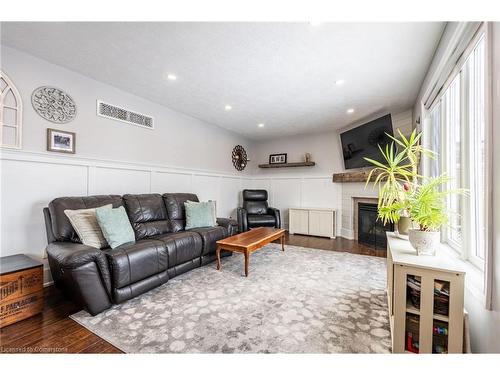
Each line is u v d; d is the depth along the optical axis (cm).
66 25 176
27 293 168
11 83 207
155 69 245
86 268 167
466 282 130
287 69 242
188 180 409
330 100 329
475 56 148
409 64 229
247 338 147
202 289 219
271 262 301
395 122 385
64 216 210
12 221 210
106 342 143
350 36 187
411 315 131
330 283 234
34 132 222
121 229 224
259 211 498
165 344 141
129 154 311
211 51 210
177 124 385
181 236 254
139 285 202
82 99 259
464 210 151
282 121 437
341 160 491
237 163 546
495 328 99
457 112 186
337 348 138
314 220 487
